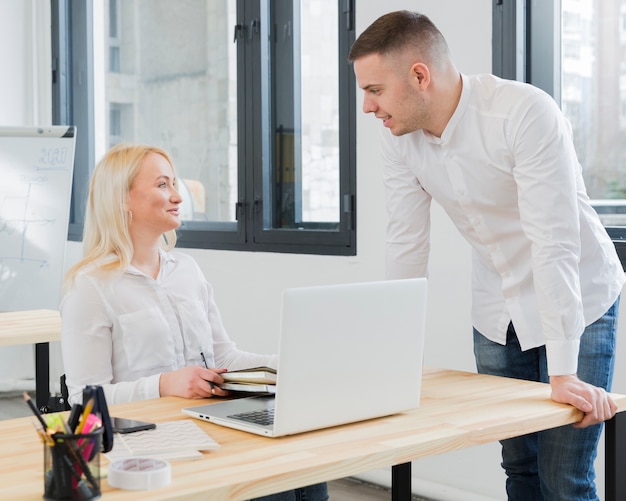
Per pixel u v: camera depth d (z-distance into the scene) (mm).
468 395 1915
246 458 1431
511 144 2023
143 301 2129
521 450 2361
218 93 4590
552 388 1879
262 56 4176
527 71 3178
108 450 1295
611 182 3084
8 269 4477
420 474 3441
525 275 2203
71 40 5434
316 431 1611
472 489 3266
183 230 4605
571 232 1931
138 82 5086
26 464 1398
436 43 2049
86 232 2174
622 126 3043
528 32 3162
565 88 3178
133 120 5137
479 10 3225
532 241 1951
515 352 2312
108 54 5270
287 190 4184
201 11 4652
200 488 1275
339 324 1589
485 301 2352
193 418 1725
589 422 1819
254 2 4176
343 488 3580
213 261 4383
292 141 4148
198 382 1911
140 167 2139
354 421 1666
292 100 4133
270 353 4090
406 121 2082
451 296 3307
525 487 2391
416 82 2029
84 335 2045
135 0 5062
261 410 1730
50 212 4523
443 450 1571
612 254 2250
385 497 3457
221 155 4594
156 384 1952
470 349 3254
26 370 5512
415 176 2297
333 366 1596
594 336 2188
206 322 2256
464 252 3250
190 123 4770
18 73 5410
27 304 4461
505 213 2178
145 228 2156
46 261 4492
